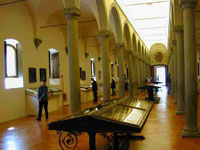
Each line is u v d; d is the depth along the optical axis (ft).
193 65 21.16
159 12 64.64
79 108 24.27
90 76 64.64
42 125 27.89
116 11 43.04
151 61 132.05
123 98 22.12
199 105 41.57
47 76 42.65
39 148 18.74
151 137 21.29
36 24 38.50
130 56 58.54
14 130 25.46
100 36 35.06
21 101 35.22
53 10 40.14
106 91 34.88
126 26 56.80
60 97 45.11
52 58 47.44
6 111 31.96
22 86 35.88
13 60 35.24
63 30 48.67
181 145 18.74
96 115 12.39
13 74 35.19
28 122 30.07
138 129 11.57
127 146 15.98
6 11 32.60
